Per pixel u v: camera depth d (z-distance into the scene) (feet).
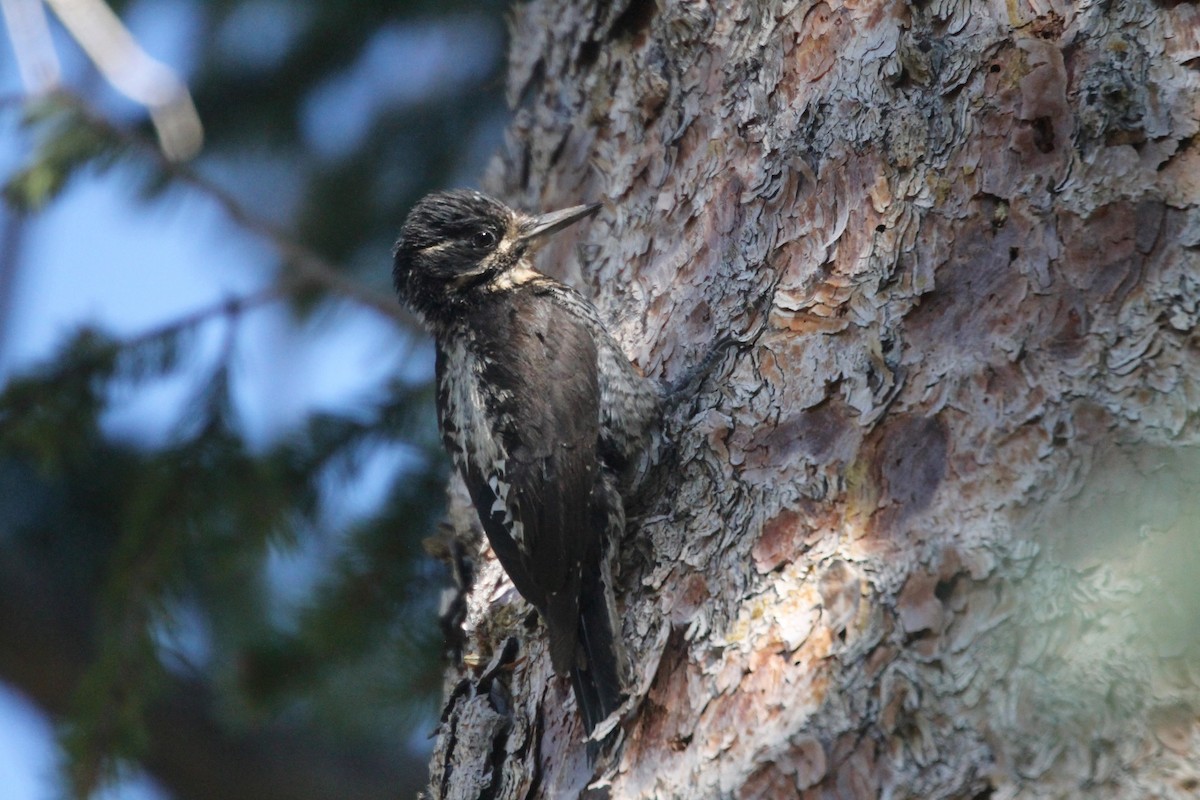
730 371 27.32
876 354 24.68
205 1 47.37
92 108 41.86
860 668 21.97
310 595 38.86
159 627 38.04
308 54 46.75
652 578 26.25
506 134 37.96
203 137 47.93
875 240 25.77
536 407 30.55
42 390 38.93
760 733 22.63
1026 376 22.82
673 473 27.61
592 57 34.42
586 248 33.17
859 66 27.17
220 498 38.88
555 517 28.94
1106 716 20.06
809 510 24.12
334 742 53.47
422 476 39.45
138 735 37.45
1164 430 21.36
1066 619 20.76
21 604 53.06
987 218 24.52
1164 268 22.47
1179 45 23.72
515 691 29.37
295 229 47.34
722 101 30.14
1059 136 24.21
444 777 29.55
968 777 20.48
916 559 22.25
